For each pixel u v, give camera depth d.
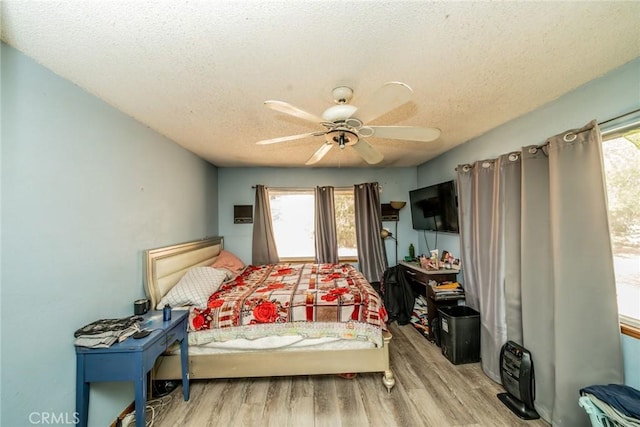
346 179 4.25
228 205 4.07
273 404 1.93
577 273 1.59
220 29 1.12
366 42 1.23
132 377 1.44
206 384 2.19
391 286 3.55
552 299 1.77
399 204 4.03
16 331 1.20
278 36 1.18
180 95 1.72
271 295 2.30
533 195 1.90
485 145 2.60
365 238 4.06
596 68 1.51
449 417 1.78
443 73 1.52
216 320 2.09
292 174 4.18
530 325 1.87
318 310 2.14
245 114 2.04
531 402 1.78
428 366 2.42
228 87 1.63
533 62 1.43
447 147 3.14
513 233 2.08
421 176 4.09
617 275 1.59
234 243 4.06
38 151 1.32
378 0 0.98
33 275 1.28
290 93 1.72
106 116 1.78
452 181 3.03
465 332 2.46
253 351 2.12
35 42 1.18
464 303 2.95
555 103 1.88
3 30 1.10
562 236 1.65
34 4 0.97
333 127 1.60
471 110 2.06
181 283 2.31
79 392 1.45
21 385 1.22
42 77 1.35
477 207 2.47
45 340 1.33
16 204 1.22
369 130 1.67
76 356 1.47
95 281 1.66
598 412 1.32
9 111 1.20
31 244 1.28
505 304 2.16
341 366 2.11
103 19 1.05
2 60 1.18
